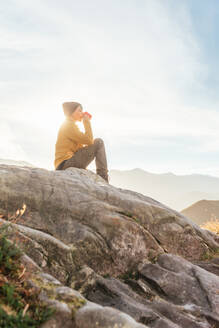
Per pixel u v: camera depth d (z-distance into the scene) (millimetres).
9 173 4520
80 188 4770
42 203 4254
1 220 3283
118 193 5141
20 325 1962
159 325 2875
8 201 4137
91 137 6625
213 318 3203
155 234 4758
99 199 4734
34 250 3211
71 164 6453
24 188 4340
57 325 2123
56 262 3324
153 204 5469
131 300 3258
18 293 2311
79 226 4070
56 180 4719
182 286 3738
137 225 4367
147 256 4297
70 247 3664
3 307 2068
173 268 4109
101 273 3814
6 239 2826
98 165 6691
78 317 2189
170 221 5051
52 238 3520
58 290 2479
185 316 3189
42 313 2164
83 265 3574
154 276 3877
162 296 3664
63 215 4188
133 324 2105
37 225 4012
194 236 5180
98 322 2137
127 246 4121
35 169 5023
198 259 5039
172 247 4836
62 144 6781
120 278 3926
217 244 5621
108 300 3258
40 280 2578
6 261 2541
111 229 4121
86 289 3346
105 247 3963
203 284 3762
